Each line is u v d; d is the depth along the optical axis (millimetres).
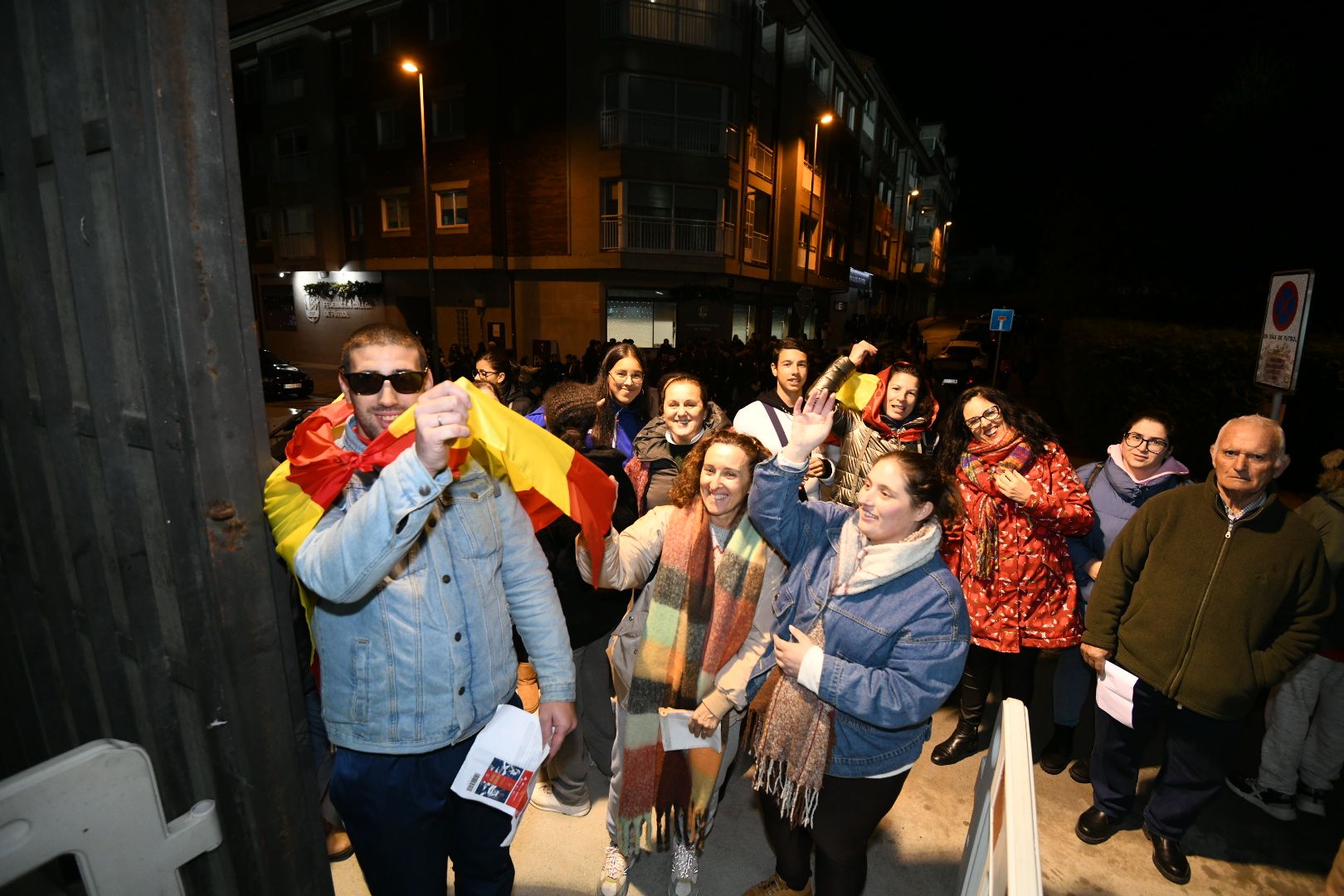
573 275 21703
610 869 2438
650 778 2236
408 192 23344
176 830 1238
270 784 1529
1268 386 3832
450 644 1573
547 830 2754
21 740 2131
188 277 1281
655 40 19922
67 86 1371
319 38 24156
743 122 22391
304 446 1403
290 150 26234
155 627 1562
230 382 1368
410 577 1540
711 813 2377
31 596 1904
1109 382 9891
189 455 1336
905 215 54594
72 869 1587
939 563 1870
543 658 1789
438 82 21969
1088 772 3162
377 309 25594
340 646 1542
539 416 3799
